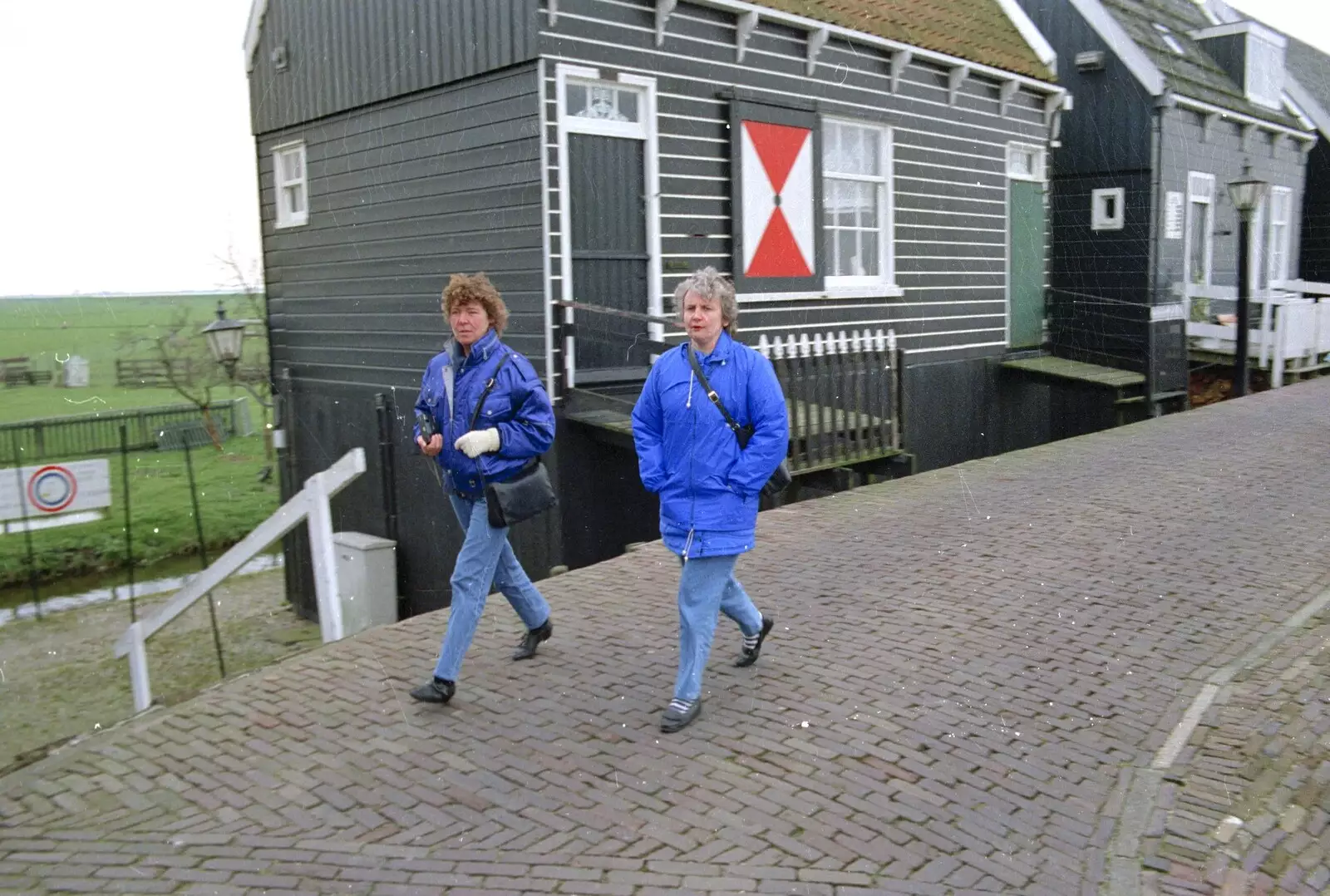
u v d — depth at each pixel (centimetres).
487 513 484
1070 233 1658
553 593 671
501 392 479
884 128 1216
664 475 466
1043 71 1462
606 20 913
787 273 1092
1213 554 734
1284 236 2148
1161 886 353
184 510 1650
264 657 1054
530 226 896
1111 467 1047
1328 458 1060
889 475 1076
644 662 545
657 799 404
